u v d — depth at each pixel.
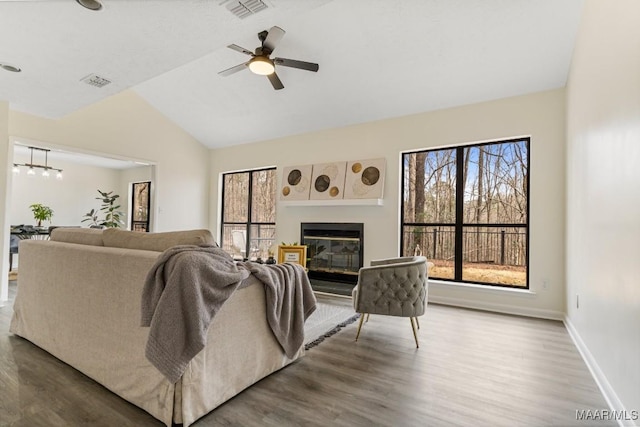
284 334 2.24
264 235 6.08
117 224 8.02
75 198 8.00
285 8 2.17
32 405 1.80
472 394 1.99
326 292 4.77
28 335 2.66
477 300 3.97
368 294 2.82
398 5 3.04
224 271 1.73
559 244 3.54
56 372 2.19
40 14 2.19
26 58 2.80
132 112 5.43
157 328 1.54
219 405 1.82
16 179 7.12
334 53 3.74
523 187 3.89
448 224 4.34
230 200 6.57
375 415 1.76
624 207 1.72
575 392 2.02
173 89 5.18
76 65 2.94
